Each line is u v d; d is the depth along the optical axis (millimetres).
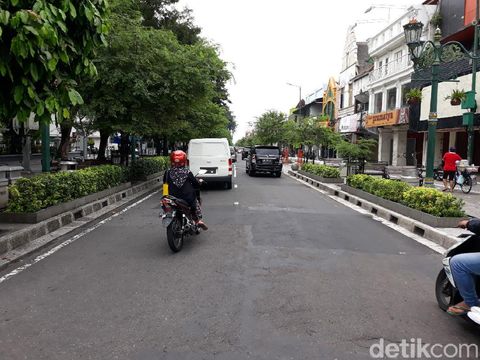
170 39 15266
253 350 3748
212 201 13664
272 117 46875
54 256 6707
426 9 27359
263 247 7434
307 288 5375
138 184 16219
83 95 13281
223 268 6168
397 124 29250
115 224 9438
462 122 20125
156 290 5219
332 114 52062
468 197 14344
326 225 9656
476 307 4039
